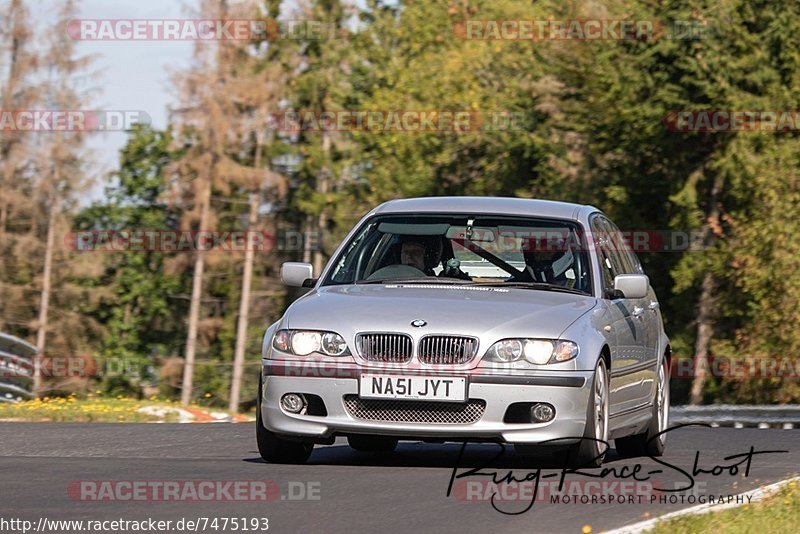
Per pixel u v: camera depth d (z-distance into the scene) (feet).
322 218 440.45
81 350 433.07
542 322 64.90
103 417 121.90
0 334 199.82
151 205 479.00
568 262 72.23
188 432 92.89
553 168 309.42
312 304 67.51
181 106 382.42
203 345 432.25
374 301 66.85
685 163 273.33
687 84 258.57
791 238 256.73
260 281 445.78
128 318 475.31
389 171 342.64
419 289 69.62
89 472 63.36
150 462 68.69
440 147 329.72
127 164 479.41
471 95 322.96
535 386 63.31
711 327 280.72
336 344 64.44
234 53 382.63
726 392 280.92
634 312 76.95
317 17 433.48
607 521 50.37
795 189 259.19
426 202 76.74
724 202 278.87
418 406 63.52
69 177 408.67
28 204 407.85
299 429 64.75
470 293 68.74
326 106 429.79
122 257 476.95
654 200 289.33
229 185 391.86
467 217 74.38
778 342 258.78
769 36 259.39
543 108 304.91
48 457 72.33
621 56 265.75
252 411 451.12
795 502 55.67
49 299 426.51
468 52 335.06
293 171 432.25
